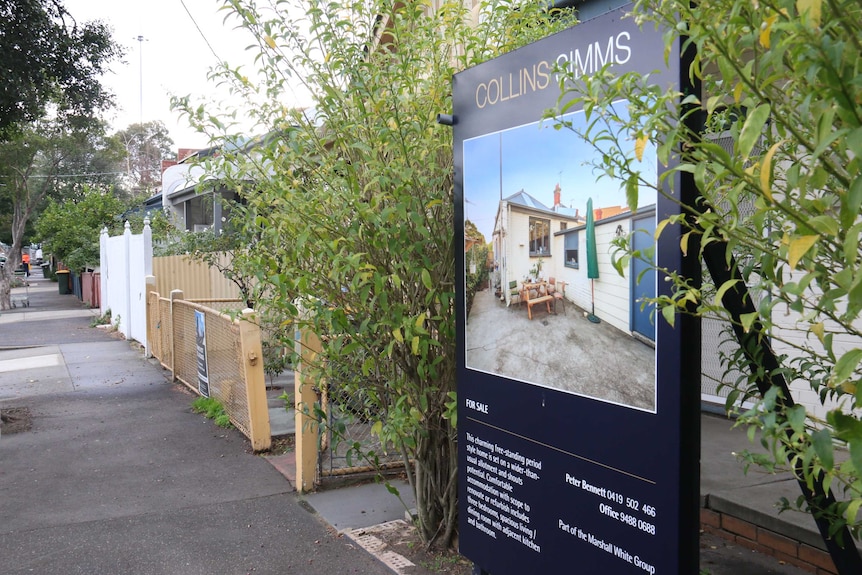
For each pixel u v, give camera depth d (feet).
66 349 53.62
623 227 9.16
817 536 12.48
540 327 10.69
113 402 33.09
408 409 14.20
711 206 6.94
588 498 9.87
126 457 23.66
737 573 12.88
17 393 36.17
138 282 53.36
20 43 35.35
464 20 15.58
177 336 37.99
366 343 13.78
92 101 42.80
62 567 15.12
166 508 18.61
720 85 7.58
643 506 9.01
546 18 15.03
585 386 9.89
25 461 23.53
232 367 26.96
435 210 13.62
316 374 14.58
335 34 13.41
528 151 10.80
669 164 8.34
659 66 8.52
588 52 9.64
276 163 13.62
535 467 10.91
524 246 11.02
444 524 15.21
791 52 4.91
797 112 6.05
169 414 30.09
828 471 5.69
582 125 9.75
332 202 12.99
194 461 22.90
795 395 17.01
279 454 23.45
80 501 19.36
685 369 8.46
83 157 172.96
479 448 12.21
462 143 12.35
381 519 17.30
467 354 12.45
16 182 131.34
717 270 8.37
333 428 15.72
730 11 5.79
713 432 18.54
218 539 16.44
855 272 4.88
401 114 13.32
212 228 42.37
